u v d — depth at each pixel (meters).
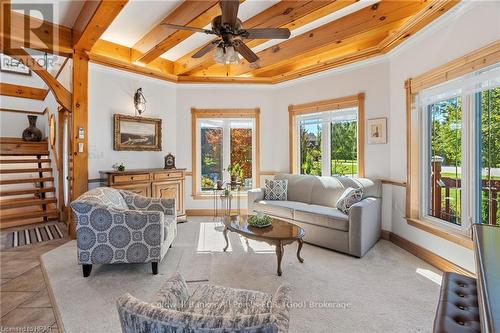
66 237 3.91
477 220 2.60
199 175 5.40
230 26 2.44
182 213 4.83
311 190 4.42
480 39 2.41
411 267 2.92
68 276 2.66
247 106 5.36
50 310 2.09
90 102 4.08
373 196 3.86
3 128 6.33
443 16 2.77
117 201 3.23
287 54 4.17
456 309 1.28
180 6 3.13
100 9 2.79
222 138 5.49
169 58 4.90
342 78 4.41
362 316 2.02
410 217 3.41
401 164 3.64
